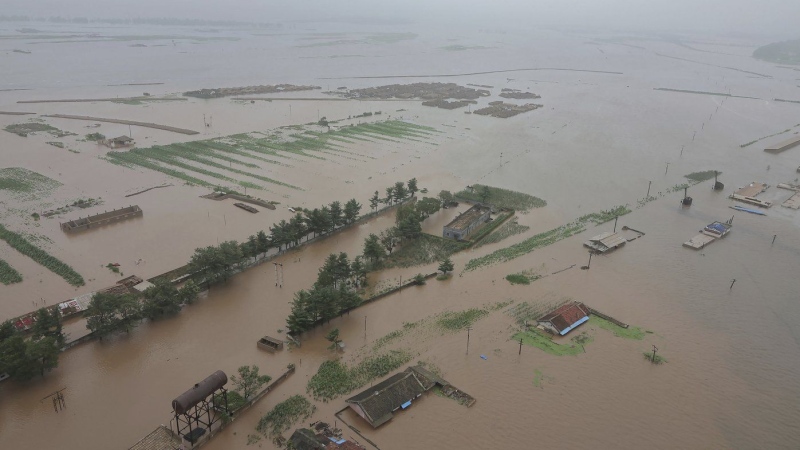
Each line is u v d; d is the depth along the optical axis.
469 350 80.19
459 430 65.25
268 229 119.31
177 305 87.81
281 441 62.66
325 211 117.75
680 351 81.25
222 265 96.81
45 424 65.38
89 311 79.75
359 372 74.75
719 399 71.75
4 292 91.81
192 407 62.31
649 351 81.00
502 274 103.12
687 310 92.12
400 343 81.56
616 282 100.75
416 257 109.50
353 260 107.19
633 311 91.44
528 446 63.34
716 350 81.75
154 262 103.88
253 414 67.12
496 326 86.25
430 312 90.12
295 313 82.50
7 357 69.81
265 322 86.56
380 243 111.44
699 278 102.81
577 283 100.12
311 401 69.44
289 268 104.00
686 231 123.81
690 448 63.94
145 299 86.94
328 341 81.81
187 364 76.31
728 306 93.56
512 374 75.19
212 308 90.12
